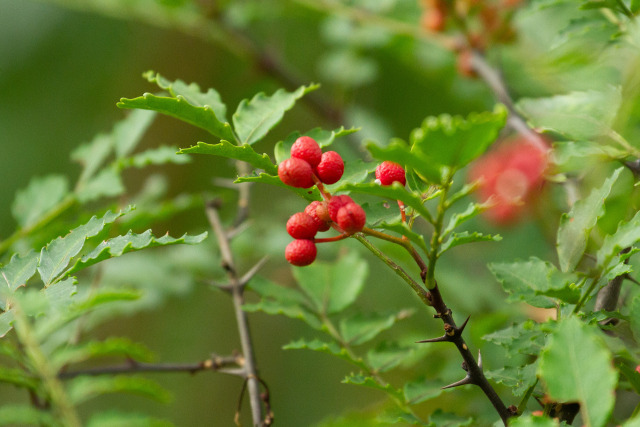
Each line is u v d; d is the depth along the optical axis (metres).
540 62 0.53
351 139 0.64
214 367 0.46
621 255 0.40
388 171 0.39
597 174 0.45
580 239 0.41
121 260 0.56
